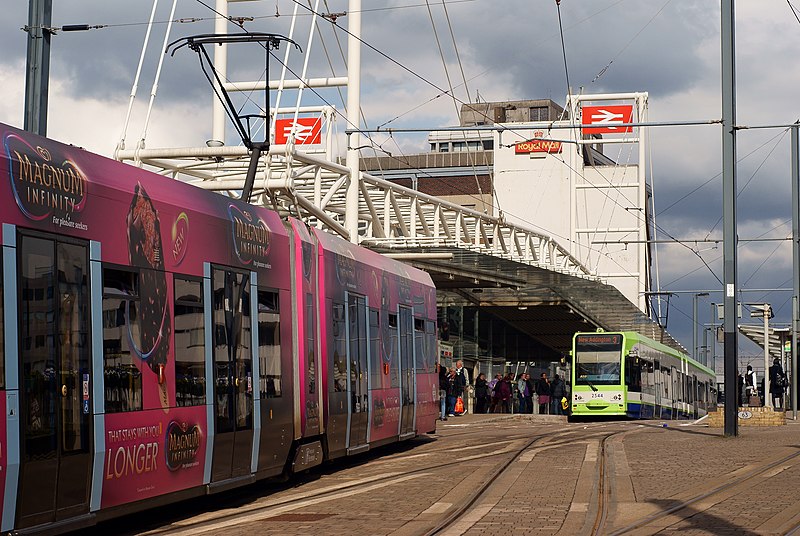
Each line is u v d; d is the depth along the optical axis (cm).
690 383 6431
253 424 1518
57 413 1059
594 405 4631
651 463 1889
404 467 1975
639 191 8050
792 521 1178
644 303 8012
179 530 1230
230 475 1448
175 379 1297
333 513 1342
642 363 4912
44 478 1031
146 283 1245
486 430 3231
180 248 1336
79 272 1116
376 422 2170
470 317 5506
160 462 1248
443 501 1427
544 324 5881
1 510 973
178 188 1370
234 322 1478
